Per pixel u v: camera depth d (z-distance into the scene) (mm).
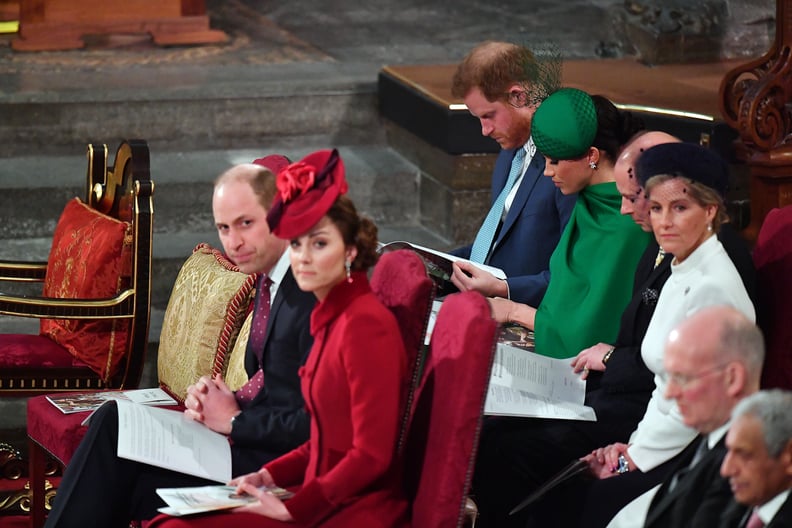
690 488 9648
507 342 14578
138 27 29828
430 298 11000
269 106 25562
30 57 28172
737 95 17266
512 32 31312
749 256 11680
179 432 12016
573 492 11680
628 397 12539
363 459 10125
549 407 12398
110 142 25078
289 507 10203
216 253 15930
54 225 23125
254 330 12648
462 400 10406
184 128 25297
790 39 16891
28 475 17172
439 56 29188
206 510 10305
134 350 17312
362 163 24641
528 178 15477
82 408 15039
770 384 11922
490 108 15219
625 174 12305
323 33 31453
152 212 16984
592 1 34344
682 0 26719
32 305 16688
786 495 8445
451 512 10500
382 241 22875
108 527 12094
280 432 11688
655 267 12523
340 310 10367
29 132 24688
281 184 10250
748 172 19344
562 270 13898
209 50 29469
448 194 22656
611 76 24938
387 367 10180
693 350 9211
